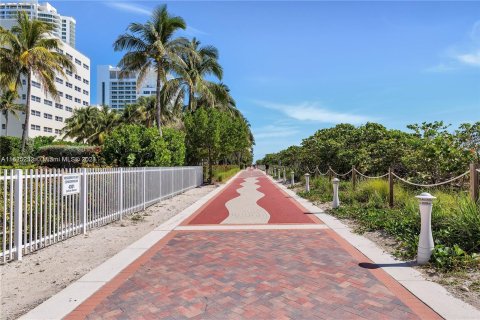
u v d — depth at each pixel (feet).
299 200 53.78
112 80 445.78
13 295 15.84
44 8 439.63
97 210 32.12
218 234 28.09
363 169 62.69
